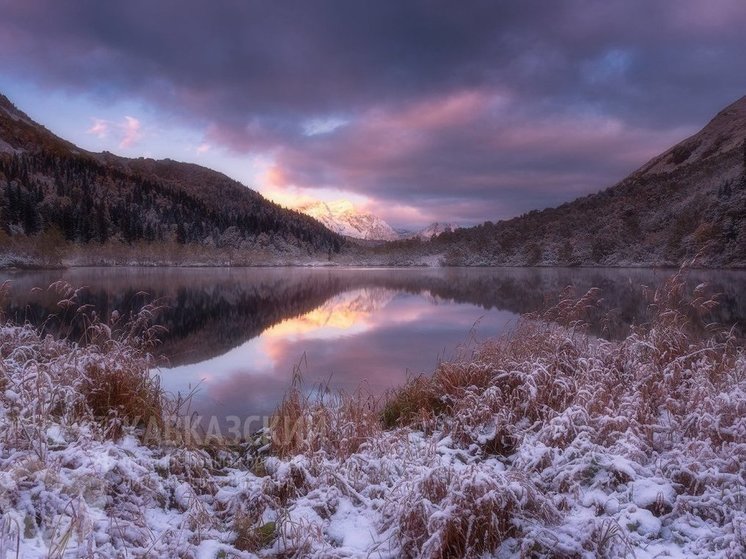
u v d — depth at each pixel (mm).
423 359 11859
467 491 3070
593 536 2953
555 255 119188
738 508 3225
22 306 19250
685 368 5484
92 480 3137
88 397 4441
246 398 8102
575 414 4242
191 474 3838
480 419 4699
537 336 6793
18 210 99750
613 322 14312
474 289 39812
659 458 3889
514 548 2951
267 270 99688
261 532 3240
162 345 13766
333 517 3426
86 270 73125
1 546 2379
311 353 12625
